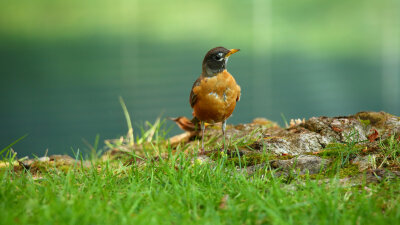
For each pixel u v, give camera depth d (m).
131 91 20.19
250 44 29.67
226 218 3.69
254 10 33.00
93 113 18.62
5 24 29.06
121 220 3.58
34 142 16.50
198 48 27.80
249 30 31.25
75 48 27.03
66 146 15.80
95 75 22.59
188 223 3.59
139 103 18.92
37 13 29.75
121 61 24.70
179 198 4.02
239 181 4.43
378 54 27.80
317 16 32.09
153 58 25.33
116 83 21.17
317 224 3.63
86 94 20.64
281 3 34.03
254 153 5.46
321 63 26.70
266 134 6.11
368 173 4.57
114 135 16.17
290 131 6.07
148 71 22.75
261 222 3.67
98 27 30.19
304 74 24.38
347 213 3.74
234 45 29.23
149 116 17.53
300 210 3.83
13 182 4.45
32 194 4.20
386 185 4.27
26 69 24.19
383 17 32.56
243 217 3.71
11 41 27.58
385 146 5.30
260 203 3.71
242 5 33.84
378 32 30.77
